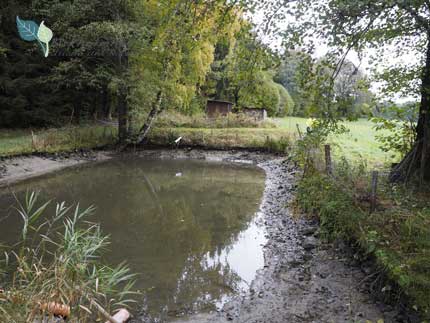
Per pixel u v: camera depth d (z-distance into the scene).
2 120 19.02
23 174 12.86
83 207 9.91
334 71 5.94
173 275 5.96
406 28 6.72
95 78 17.80
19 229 7.79
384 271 4.64
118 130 19.50
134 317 4.73
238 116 23.36
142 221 8.86
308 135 6.57
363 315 4.47
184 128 21.42
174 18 6.22
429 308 3.74
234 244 7.39
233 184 13.30
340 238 6.25
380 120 8.12
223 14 6.30
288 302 5.03
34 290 2.85
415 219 4.95
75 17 17.20
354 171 8.58
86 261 3.38
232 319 4.70
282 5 5.48
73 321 2.97
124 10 17.45
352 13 5.20
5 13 19.22
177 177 14.55
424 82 7.29
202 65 18.59
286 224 8.15
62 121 20.67
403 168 7.63
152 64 17.73
